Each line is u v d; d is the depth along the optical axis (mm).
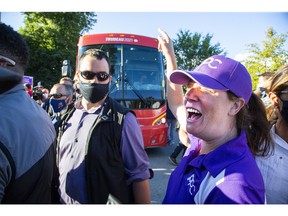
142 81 6242
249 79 1264
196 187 1160
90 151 1646
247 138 1390
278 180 1508
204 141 1323
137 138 1732
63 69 5070
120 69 6207
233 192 1002
